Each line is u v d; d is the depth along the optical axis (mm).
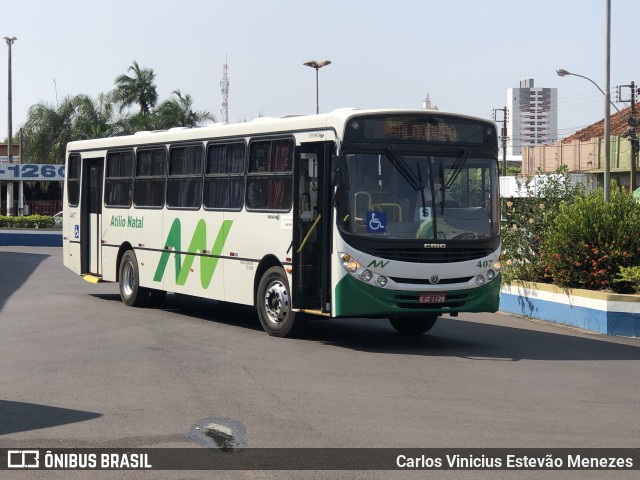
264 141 16266
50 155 70000
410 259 14438
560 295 18625
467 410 10047
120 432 8945
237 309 20641
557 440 8758
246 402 10375
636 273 17234
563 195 21000
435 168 14758
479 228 14938
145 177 20156
